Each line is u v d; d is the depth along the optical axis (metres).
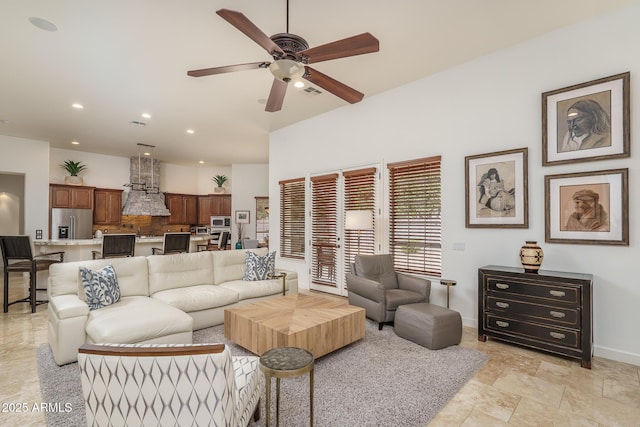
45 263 4.79
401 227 4.54
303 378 2.56
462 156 3.91
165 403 1.27
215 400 1.27
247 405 1.69
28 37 3.15
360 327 3.25
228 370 1.33
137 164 8.86
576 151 3.10
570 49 3.16
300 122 6.00
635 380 2.55
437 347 3.13
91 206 7.98
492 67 3.66
